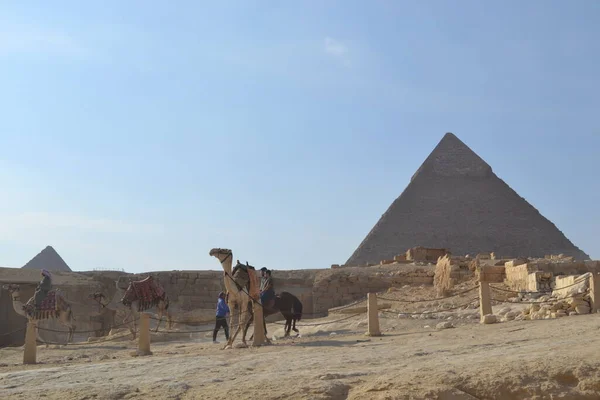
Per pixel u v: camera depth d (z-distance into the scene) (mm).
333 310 39344
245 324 21875
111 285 49062
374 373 12102
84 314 44625
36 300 28406
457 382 10453
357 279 46812
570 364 10609
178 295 50344
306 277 50062
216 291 50125
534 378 10336
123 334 31828
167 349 23125
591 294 22453
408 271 46812
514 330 19031
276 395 10828
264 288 26188
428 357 14406
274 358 16281
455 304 32875
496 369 10680
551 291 29812
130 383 13328
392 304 36000
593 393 10039
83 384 13734
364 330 25906
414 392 10102
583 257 98938
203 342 27859
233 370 14328
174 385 12422
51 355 24797
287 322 27812
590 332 16422
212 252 22000
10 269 46281
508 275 37562
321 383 11250
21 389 13766
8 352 27406
